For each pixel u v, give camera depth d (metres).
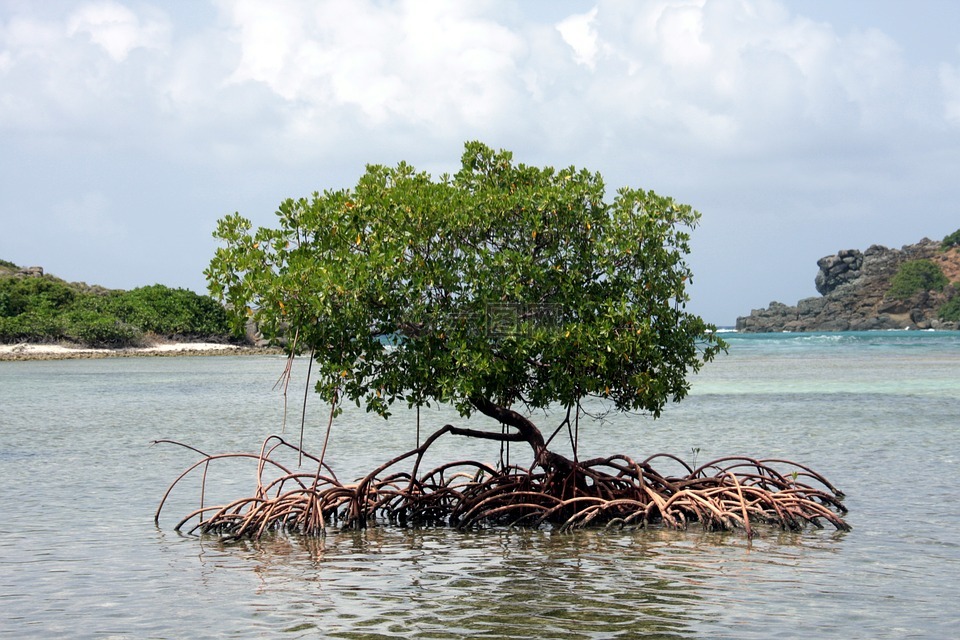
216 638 10.61
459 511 17.09
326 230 15.77
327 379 16.38
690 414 37.66
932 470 22.44
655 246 16.36
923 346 128.38
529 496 16.97
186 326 125.50
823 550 14.71
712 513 16.25
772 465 23.75
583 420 35.97
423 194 15.66
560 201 15.67
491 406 16.89
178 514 18.25
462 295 15.62
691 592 12.34
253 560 14.42
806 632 10.64
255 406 44.72
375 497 17.27
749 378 61.06
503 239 16.31
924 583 12.69
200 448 28.55
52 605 11.98
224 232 15.93
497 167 17.00
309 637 10.59
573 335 15.70
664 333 16.86
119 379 67.50
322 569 13.83
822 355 100.12
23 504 19.23
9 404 45.69
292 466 24.45
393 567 13.91
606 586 12.69
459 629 10.84
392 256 14.98
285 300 15.04
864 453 25.55
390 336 15.88
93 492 20.70
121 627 11.03
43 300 117.62
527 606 11.75
